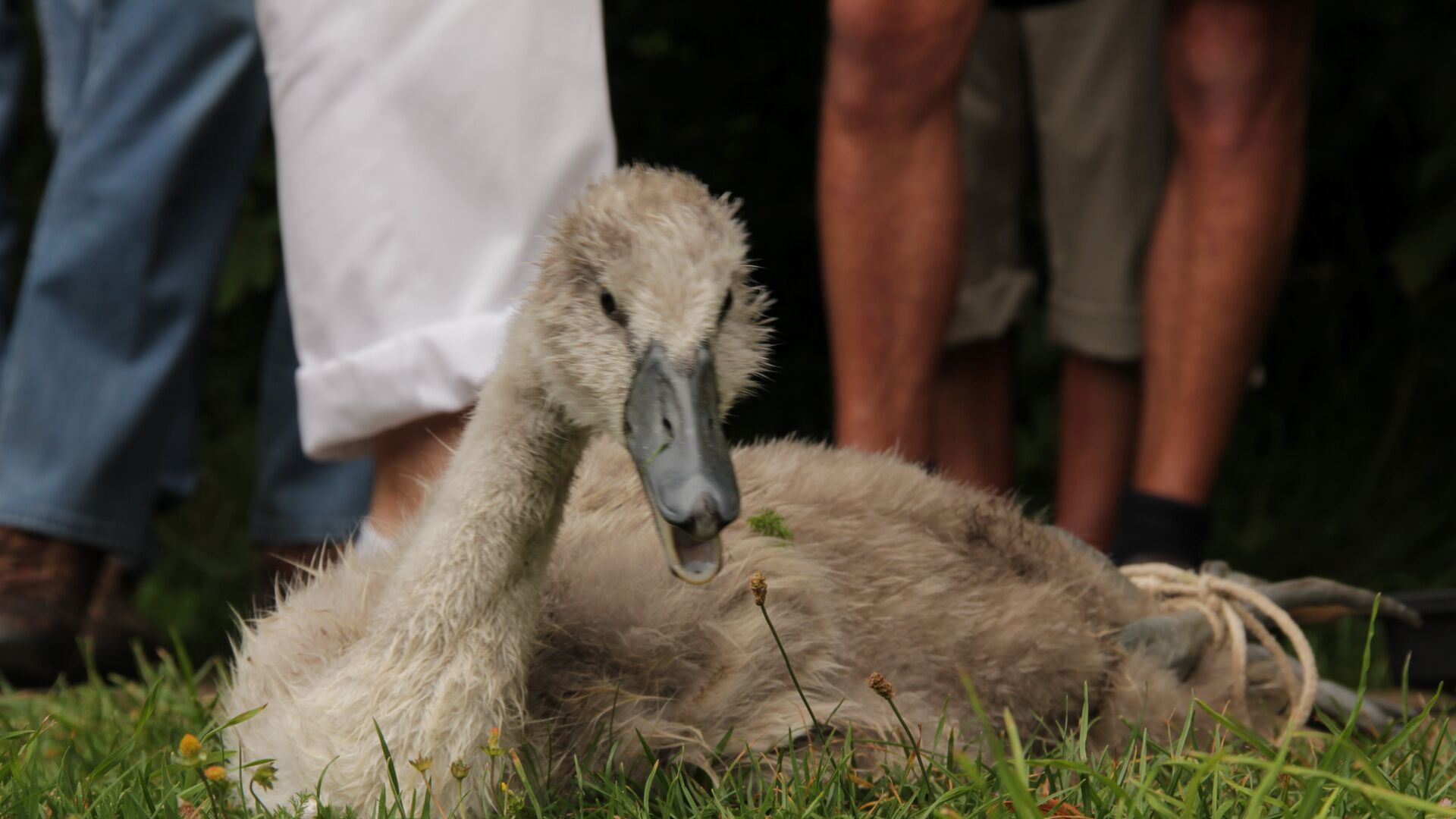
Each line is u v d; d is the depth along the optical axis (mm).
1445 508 12695
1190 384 7531
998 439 10102
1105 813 4062
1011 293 9859
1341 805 4109
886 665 4965
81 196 8344
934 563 5270
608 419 3980
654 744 4484
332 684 4312
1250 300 7445
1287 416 14375
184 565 13297
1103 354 9477
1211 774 4316
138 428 8312
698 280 3873
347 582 4922
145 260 8344
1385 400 14031
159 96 8375
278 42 6234
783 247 15430
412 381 6031
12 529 8094
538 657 4547
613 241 3959
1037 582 5516
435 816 4168
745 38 15211
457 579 4219
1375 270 14453
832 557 5094
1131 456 9648
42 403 8219
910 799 4309
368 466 9508
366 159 6070
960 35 6895
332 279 6168
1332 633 9406
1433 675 6969
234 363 15438
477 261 6102
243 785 4461
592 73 6277
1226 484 13570
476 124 6062
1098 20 9242
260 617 5371
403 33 6066
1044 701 5238
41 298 8312
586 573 4719
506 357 4383
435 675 4199
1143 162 9305
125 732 5699
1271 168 7324
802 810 4137
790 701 4617
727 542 4852
